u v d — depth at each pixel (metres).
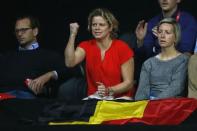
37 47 14.38
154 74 12.21
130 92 12.63
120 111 11.05
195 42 13.48
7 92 13.43
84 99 12.02
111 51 12.62
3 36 17.55
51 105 11.38
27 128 10.85
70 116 11.20
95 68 12.62
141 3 16.55
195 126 10.20
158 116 10.78
